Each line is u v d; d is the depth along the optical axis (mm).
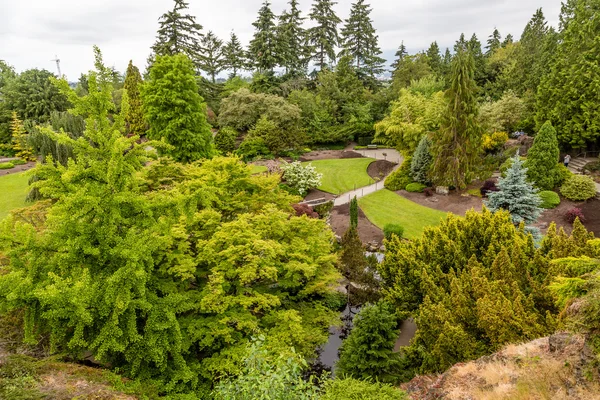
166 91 24250
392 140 36062
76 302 6816
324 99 46844
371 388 6930
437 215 23828
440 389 7211
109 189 8141
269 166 33312
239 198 13688
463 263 12547
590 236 11242
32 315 7566
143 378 8812
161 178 15078
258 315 11523
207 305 9188
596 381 5688
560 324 7590
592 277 6375
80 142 8133
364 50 61875
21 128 37281
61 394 6863
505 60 50312
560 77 28016
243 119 40656
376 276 15906
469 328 9352
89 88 8109
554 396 5859
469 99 24078
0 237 7633
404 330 13812
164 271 9648
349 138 44750
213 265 10570
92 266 8281
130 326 7902
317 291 12547
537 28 55562
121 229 8617
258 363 6367
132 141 8922
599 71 25953
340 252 15312
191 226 11281
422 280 11797
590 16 26562
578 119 27328
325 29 58781
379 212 24844
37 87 41000
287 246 11273
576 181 22734
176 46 47469
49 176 8227
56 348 8711
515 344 7777
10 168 32625
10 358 7766
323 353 13266
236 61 59469
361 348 9789
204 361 9508
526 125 34031
